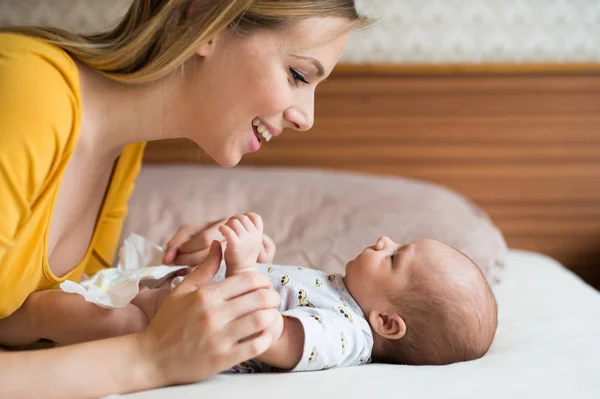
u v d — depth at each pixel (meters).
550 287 1.77
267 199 2.02
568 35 2.57
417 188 2.11
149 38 1.08
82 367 0.90
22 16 2.56
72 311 1.11
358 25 1.15
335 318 1.13
